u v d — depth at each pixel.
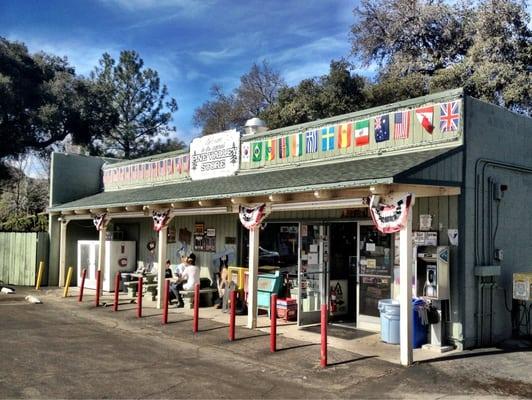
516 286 9.59
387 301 9.69
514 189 10.29
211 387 6.91
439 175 8.55
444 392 6.73
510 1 26.89
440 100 9.49
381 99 27.72
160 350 9.07
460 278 8.95
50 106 32.81
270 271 12.78
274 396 6.57
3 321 11.88
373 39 32.72
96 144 39.66
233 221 14.23
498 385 7.01
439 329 8.88
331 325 11.14
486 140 9.62
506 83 25.39
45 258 19.42
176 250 16.25
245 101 46.47
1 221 30.75
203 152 15.36
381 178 7.79
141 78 41.38
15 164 38.44
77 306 14.16
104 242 16.16
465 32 29.73
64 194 19.81
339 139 11.33
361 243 10.85
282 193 9.80
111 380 7.17
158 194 14.34
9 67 31.55
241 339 9.84
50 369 7.70
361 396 6.59
